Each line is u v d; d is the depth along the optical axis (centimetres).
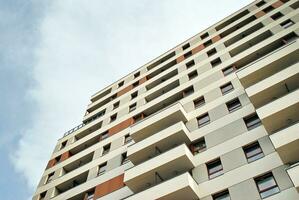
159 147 2503
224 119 2448
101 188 2709
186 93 3167
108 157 3069
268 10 3647
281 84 2225
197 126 2562
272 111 1997
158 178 2272
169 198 1989
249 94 2292
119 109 3788
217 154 2183
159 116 2742
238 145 2147
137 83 4134
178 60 3897
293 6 3359
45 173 3503
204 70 3281
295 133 1755
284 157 1802
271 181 1800
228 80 2873
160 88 3531
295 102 1950
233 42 3512
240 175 1930
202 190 1995
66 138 3997
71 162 3419
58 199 2966
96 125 3800
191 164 2189
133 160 2589
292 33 2961
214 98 2755
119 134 3319
